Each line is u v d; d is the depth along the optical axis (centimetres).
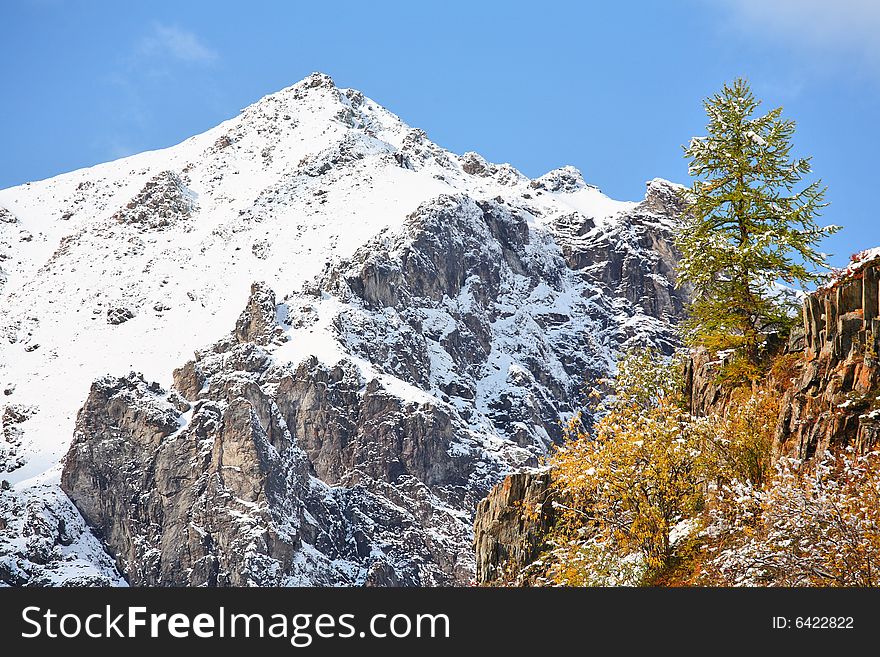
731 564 2938
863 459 2881
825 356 3516
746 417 3728
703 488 3716
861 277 3500
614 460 3803
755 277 4594
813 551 2708
